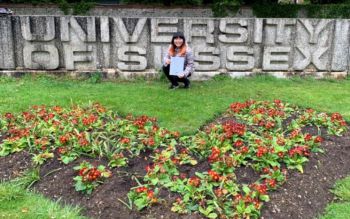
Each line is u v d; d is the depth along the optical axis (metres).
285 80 7.52
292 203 3.38
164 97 6.14
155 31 7.33
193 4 16.70
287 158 3.96
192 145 4.24
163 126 4.96
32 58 7.36
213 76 7.55
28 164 3.93
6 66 7.37
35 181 3.65
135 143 4.25
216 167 3.71
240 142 4.17
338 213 3.33
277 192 3.47
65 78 7.39
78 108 5.37
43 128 4.53
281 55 7.62
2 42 7.26
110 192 3.42
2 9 15.75
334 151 4.36
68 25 7.24
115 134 4.48
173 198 3.32
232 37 7.47
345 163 4.20
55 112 5.15
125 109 5.55
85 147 4.05
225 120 5.23
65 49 7.35
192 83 7.21
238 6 16.58
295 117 5.37
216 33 7.43
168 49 6.88
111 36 7.35
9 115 4.91
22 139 4.27
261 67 7.69
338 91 6.82
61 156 3.95
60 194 3.46
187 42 7.42
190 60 6.70
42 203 3.29
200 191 3.33
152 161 3.98
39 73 7.41
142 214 3.15
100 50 7.41
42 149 4.12
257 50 7.60
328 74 7.75
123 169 3.80
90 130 4.63
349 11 16.09
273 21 7.45
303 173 3.83
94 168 3.56
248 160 3.95
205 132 4.64
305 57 7.66
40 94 6.19
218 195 3.26
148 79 7.46
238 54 7.55
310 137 4.34
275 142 4.17
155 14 16.73
